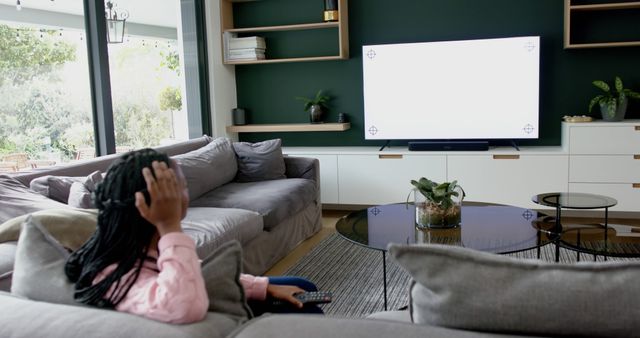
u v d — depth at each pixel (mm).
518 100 4879
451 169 4906
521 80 4848
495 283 968
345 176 5156
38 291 1198
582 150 4594
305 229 4305
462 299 974
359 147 5457
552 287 942
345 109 5488
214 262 1220
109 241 1090
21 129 3574
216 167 4020
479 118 4984
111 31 4426
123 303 1091
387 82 5145
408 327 966
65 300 1159
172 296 1016
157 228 1090
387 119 5203
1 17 3541
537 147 4957
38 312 1085
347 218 3119
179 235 1065
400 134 5199
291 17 5477
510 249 2416
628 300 911
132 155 1105
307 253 3980
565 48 4773
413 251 1015
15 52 3594
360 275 3469
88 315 1064
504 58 4859
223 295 1204
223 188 4090
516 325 949
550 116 5016
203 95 5301
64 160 3848
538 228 2764
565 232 3062
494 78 4902
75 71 3904
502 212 3146
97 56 3879
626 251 2654
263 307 1591
